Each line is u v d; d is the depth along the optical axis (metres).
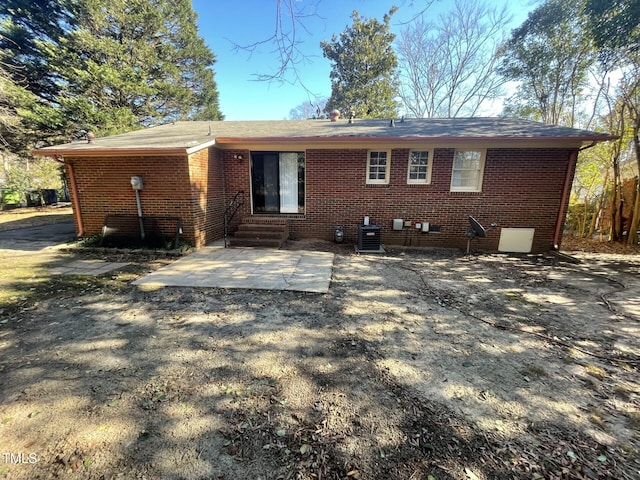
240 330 3.57
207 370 2.79
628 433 2.13
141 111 18.23
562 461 1.90
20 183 17.73
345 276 5.70
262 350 3.15
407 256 7.44
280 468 1.83
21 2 14.02
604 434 2.12
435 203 8.30
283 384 2.62
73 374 2.70
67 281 5.14
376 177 8.49
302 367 2.87
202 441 2.01
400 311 4.20
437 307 4.37
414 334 3.56
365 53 21.66
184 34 19.23
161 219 7.36
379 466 1.85
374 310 4.22
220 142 8.04
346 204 8.56
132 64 16.97
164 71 18.36
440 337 3.50
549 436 2.10
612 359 3.11
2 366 2.80
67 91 14.77
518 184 7.96
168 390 2.51
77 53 14.80
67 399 2.38
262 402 2.39
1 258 6.59
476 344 3.36
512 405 2.40
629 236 9.37
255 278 5.40
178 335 3.43
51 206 17.48
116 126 14.91
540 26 13.19
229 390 2.52
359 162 8.32
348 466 1.85
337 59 22.75
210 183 8.13
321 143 8.04
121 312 4.00
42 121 13.26
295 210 9.30
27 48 14.41
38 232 9.79
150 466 1.82
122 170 7.32
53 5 14.76
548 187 7.89
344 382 2.66
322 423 2.18
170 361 2.93
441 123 9.68
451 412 2.32
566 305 4.51
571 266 6.78
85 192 7.58
